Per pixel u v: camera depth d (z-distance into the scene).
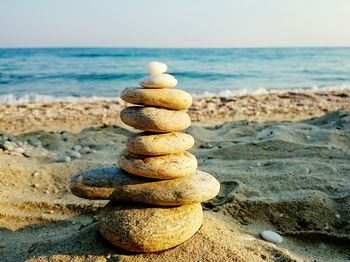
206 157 0.69
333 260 0.39
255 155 0.68
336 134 0.74
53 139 0.88
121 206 0.36
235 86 2.21
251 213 0.47
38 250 0.37
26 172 0.60
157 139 0.36
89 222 0.47
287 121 1.06
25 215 0.48
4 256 0.39
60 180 0.59
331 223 0.45
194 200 0.35
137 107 0.38
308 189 0.52
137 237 0.33
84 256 0.35
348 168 0.58
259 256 0.36
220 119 1.15
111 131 0.96
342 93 1.70
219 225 0.40
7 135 0.89
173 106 0.38
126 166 0.37
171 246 0.34
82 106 1.40
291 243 0.43
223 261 0.33
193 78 2.71
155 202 0.35
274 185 0.54
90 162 0.65
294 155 0.66
